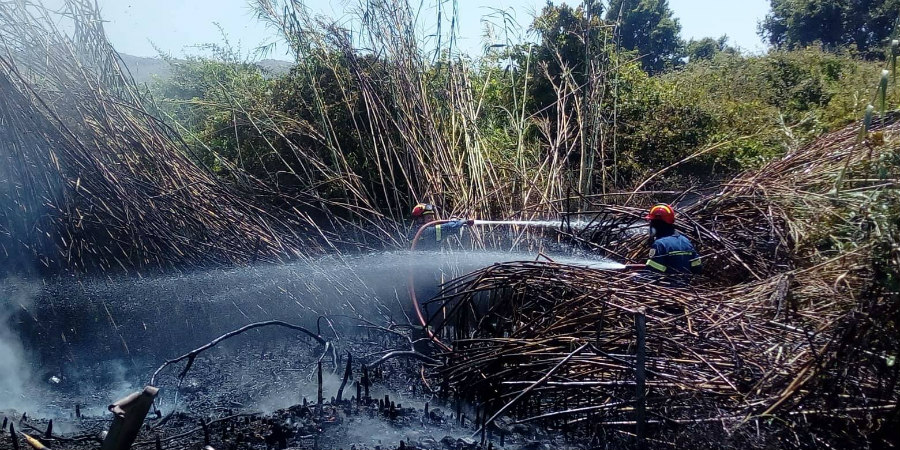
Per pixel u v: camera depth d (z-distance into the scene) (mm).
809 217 5855
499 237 7559
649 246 6586
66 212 6887
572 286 5281
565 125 8961
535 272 5496
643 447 4238
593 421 4723
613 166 9539
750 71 15172
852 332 4020
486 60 10062
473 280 5855
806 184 6430
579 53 10352
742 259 6219
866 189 5258
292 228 8102
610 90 10312
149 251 7148
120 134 7266
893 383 4016
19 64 7094
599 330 4840
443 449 4590
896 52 4609
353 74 9000
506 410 5176
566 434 4773
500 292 5930
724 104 11570
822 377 4055
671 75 15734
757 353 4414
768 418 4109
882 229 4059
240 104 9367
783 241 5855
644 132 10711
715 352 4562
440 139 8359
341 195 9078
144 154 7316
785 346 4379
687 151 10461
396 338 7211
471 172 8148
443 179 8234
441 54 8820
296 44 9047
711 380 4375
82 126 7125
